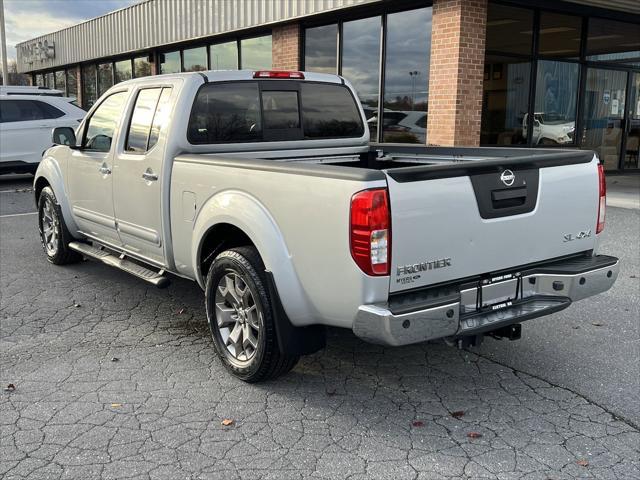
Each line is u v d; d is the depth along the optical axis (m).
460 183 3.33
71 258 6.65
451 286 3.44
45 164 6.55
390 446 3.23
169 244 4.61
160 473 2.98
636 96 14.13
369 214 3.07
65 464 3.05
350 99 5.57
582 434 3.35
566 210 3.84
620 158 14.32
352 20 11.98
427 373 4.12
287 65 13.50
